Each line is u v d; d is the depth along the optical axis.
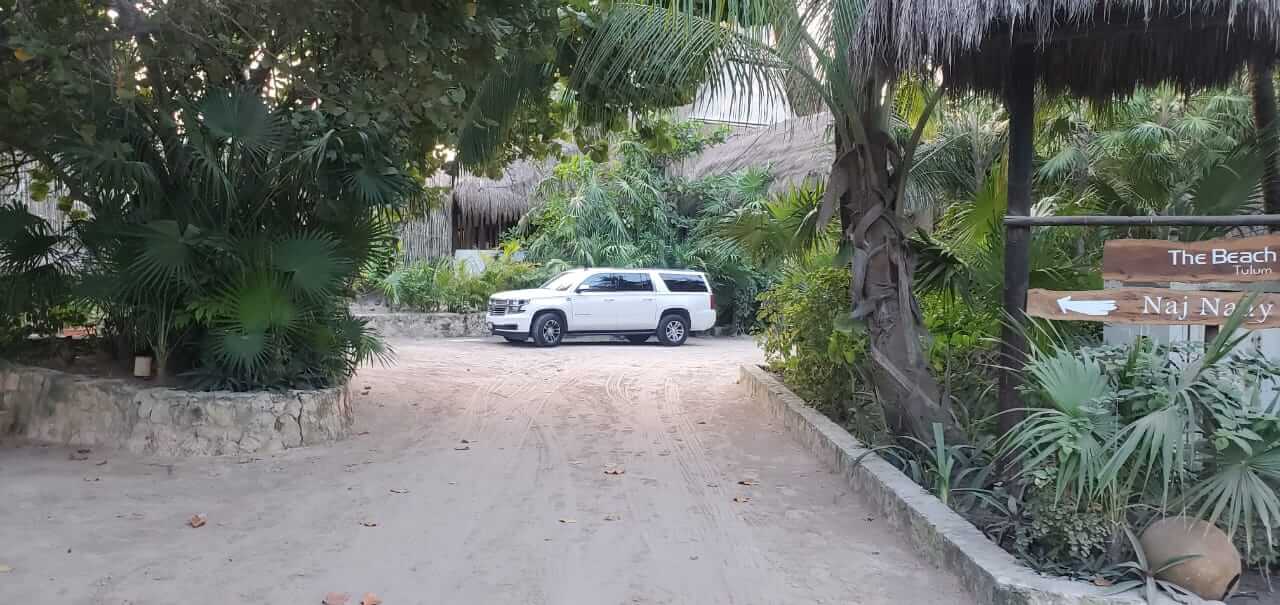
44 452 7.57
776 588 4.80
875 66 5.92
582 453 8.11
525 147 11.23
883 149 7.41
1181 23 5.29
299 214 8.55
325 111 7.85
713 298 20.58
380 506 6.22
